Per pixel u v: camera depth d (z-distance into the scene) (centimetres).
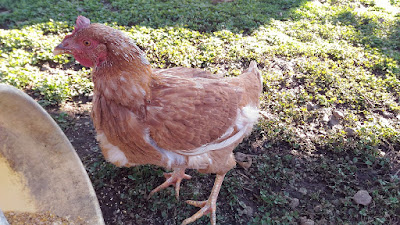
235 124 57
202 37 125
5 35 113
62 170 57
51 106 90
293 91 104
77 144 81
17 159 56
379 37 143
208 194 74
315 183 77
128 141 50
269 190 74
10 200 57
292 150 84
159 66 105
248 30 140
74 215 55
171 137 49
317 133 89
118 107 47
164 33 123
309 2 179
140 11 141
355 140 87
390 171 80
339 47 129
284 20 155
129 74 45
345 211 70
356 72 113
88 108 91
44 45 110
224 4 161
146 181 74
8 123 52
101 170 74
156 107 48
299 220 68
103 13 137
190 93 51
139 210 68
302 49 124
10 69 96
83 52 45
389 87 109
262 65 115
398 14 171
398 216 69
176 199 70
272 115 93
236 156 81
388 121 95
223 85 58
